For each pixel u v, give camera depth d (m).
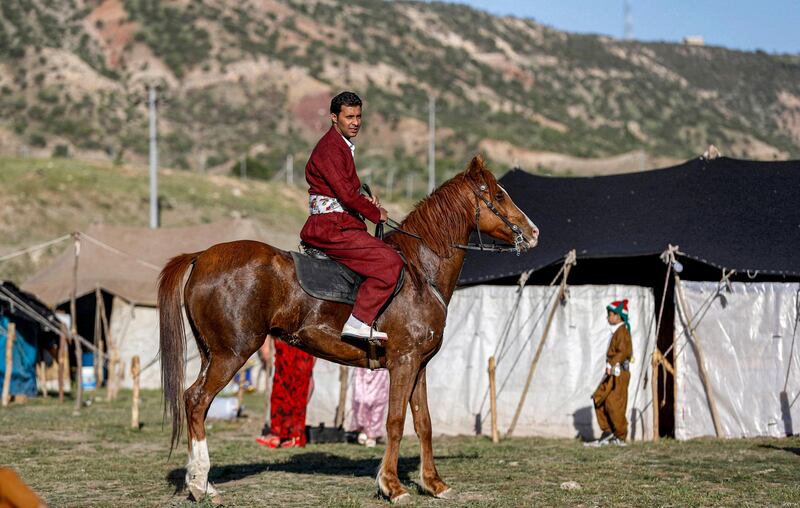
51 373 21.88
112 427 14.05
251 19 142.50
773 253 13.55
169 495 8.20
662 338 14.55
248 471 9.79
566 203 15.61
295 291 7.80
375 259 7.81
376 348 8.03
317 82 123.06
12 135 91.69
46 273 24.42
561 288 13.70
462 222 8.47
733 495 8.24
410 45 151.00
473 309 14.31
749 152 125.81
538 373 13.73
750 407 13.11
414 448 12.04
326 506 7.65
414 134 104.88
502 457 10.94
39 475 9.31
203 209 50.78
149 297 23.12
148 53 126.19
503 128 113.25
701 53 189.00
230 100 116.25
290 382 12.22
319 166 7.94
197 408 7.69
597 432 13.27
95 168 54.41
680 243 13.68
